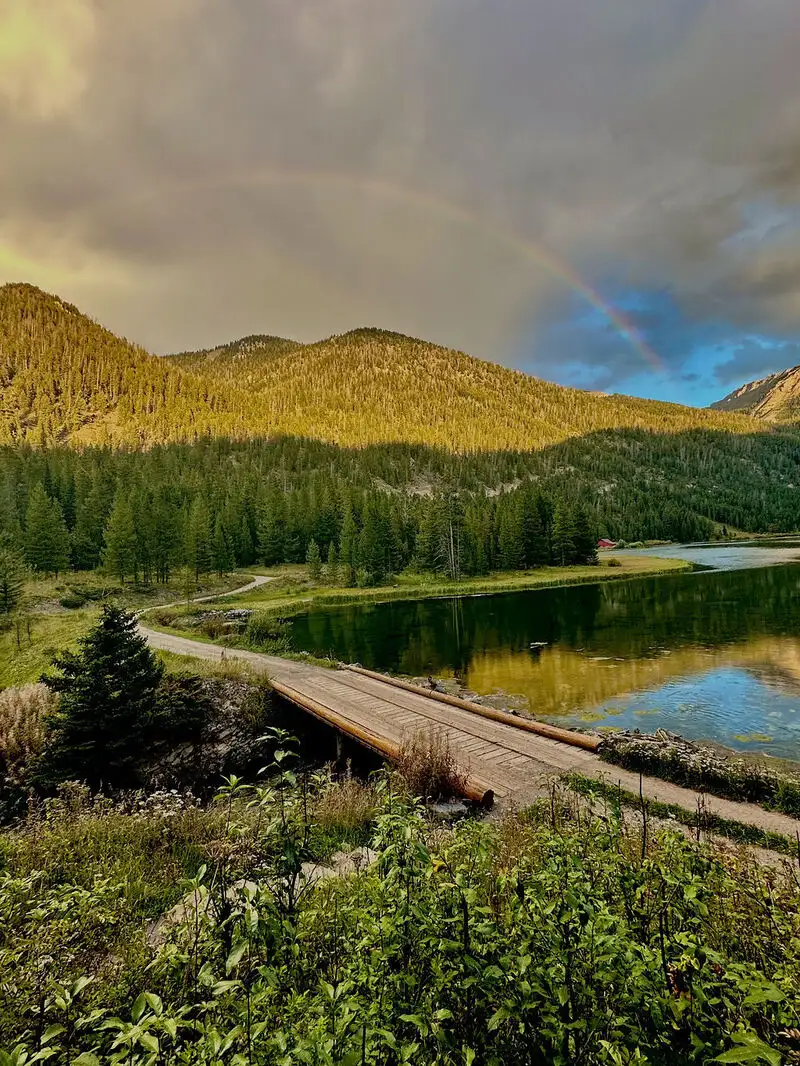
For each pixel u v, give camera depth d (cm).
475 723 1625
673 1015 268
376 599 6150
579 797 1051
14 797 1445
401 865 324
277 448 17100
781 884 557
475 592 6353
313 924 391
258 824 488
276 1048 249
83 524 7506
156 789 1545
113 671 1656
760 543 12788
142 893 721
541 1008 263
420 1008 268
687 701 2148
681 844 428
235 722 1938
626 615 4169
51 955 427
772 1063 199
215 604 5588
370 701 1892
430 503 9575
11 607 4184
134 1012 237
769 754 1622
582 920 284
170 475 12006
